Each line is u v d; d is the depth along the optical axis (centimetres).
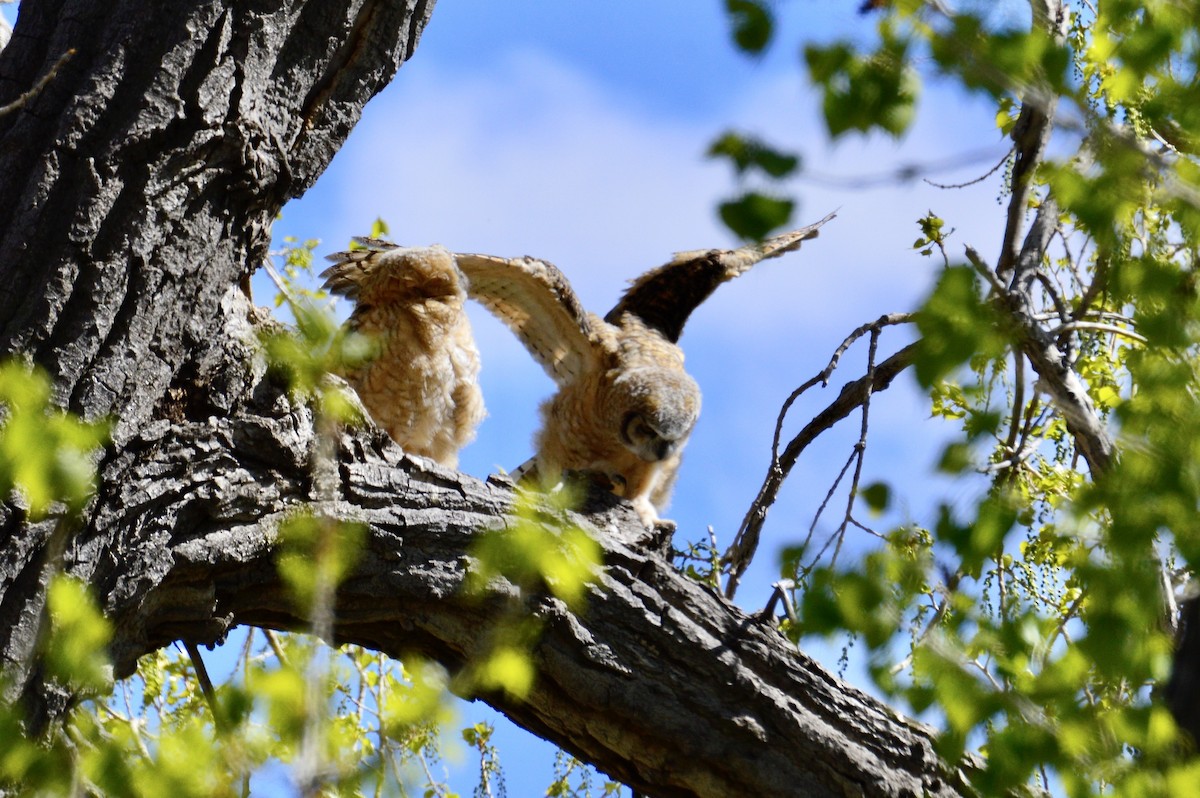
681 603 1323
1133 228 920
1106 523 912
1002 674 940
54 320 1088
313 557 994
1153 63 851
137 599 1128
